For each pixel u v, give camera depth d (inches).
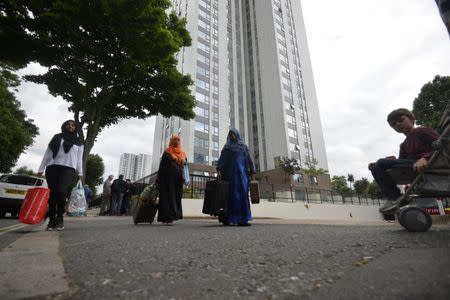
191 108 573.6
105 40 445.1
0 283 45.2
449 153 85.9
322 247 72.1
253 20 2235.5
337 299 34.2
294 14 2257.6
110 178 550.6
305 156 1796.3
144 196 210.2
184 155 215.3
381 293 35.0
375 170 107.6
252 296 37.3
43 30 444.8
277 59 1931.6
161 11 454.3
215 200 174.7
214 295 38.3
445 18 59.1
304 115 1927.9
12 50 443.2
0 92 823.7
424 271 42.4
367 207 868.0
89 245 89.7
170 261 61.7
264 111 1926.7
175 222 245.0
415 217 90.0
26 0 421.4
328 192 895.1
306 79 2058.3
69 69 477.1
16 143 873.5
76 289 42.3
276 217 624.1
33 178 355.6
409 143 106.0
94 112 494.6
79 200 237.6
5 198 332.2
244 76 2089.1
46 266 57.7
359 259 55.3
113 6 409.4
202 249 77.0
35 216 151.9
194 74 1736.0
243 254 67.6
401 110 109.3
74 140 164.1
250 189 193.8
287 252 67.9
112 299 37.7
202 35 1879.9
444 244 63.6
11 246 87.4
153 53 471.2
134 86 522.9
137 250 77.8
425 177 94.4
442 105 1203.2
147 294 39.4
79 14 411.5
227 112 1809.8
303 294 36.9
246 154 193.8
